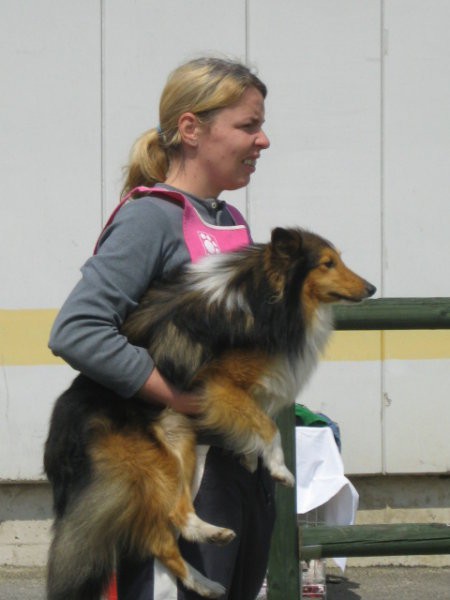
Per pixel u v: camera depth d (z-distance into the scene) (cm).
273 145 1075
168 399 530
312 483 931
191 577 530
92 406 533
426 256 1088
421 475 1108
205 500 539
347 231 1084
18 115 1060
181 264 545
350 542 709
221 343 544
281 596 711
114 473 522
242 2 1067
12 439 1069
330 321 592
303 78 1074
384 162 1081
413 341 1081
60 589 531
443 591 1038
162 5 1064
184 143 561
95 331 509
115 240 524
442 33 1077
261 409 567
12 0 1055
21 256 1065
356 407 1084
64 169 1066
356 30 1073
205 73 553
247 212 1080
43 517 1099
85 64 1063
